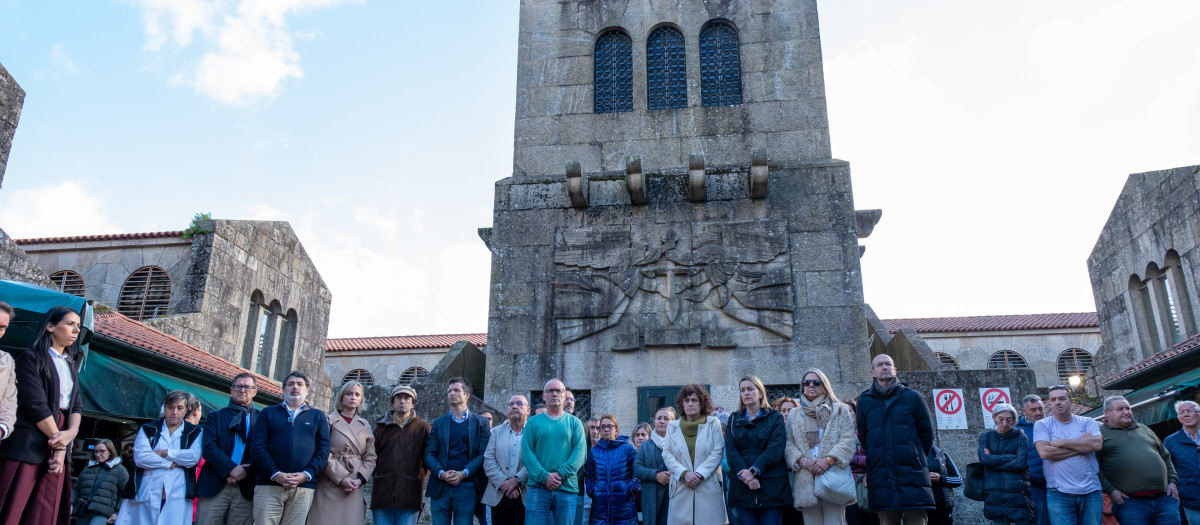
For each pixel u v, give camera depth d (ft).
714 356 41.78
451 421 26.55
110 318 47.32
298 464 23.97
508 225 45.68
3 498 18.40
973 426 36.37
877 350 52.37
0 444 18.85
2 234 42.04
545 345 43.01
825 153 45.47
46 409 19.49
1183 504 26.81
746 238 43.42
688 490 23.91
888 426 23.25
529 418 25.64
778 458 22.99
